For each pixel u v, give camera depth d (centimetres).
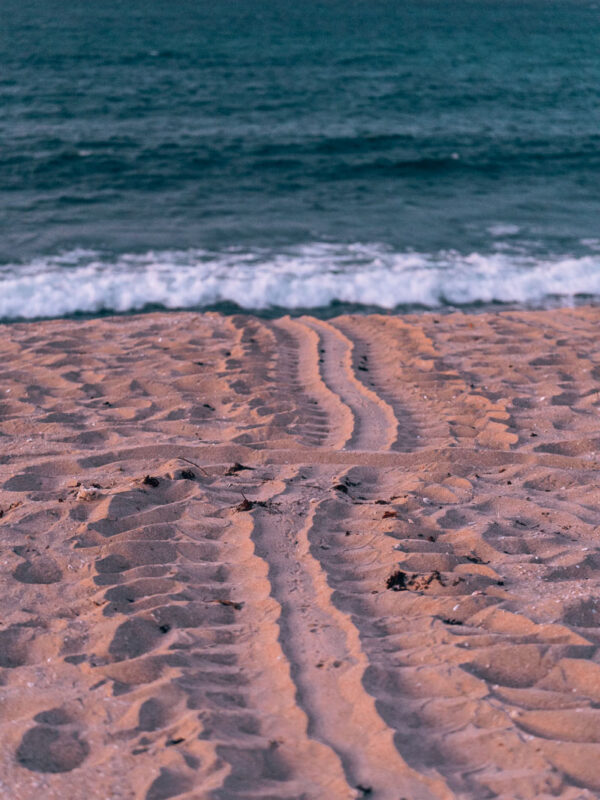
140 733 246
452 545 387
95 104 2895
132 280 1172
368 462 504
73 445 529
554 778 221
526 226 1521
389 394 654
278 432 548
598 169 2097
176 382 668
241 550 382
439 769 229
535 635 296
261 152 2173
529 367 715
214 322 931
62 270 1204
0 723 253
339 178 1938
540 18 9388
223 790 215
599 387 658
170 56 4512
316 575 355
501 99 3362
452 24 7962
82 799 217
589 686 264
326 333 877
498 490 464
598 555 373
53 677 279
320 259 1297
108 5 9888
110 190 1741
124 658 292
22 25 6450
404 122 2748
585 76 4228
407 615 321
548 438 549
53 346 798
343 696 265
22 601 334
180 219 1522
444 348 802
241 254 1316
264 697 268
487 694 262
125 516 415
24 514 417
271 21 7712
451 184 1898
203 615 322
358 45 5556
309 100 3170
